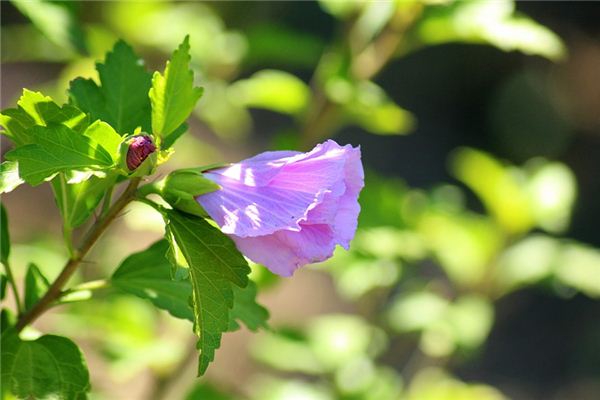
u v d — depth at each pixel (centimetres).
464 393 127
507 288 127
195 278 72
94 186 75
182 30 127
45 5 90
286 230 71
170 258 71
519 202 125
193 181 72
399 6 105
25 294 78
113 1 123
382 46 109
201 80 121
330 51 115
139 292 78
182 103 75
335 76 107
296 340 120
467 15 101
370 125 118
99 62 78
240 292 79
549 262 125
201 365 72
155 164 72
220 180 72
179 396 117
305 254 72
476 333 123
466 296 129
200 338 72
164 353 105
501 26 100
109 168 72
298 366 123
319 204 71
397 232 107
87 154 72
